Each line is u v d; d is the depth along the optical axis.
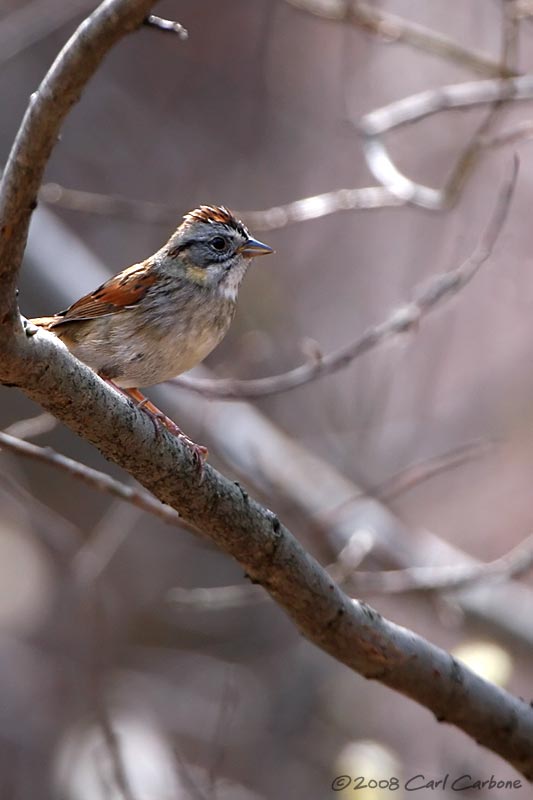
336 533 12.34
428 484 15.71
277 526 6.17
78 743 12.34
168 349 8.38
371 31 10.23
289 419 14.55
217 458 12.85
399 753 13.38
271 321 14.34
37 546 16.00
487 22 15.34
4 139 15.81
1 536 16.08
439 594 10.95
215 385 8.59
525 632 11.91
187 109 16.58
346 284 15.66
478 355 15.81
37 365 5.30
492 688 6.74
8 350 5.14
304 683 14.48
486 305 15.79
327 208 9.84
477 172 14.95
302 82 16.66
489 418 15.60
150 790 11.11
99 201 10.66
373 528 12.34
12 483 11.64
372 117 10.10
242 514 6.07
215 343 8.70
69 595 15.05
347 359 8.59
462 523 15.48
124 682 13.94
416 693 6.64
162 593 15.05
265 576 6.27
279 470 12.70
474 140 9.49
